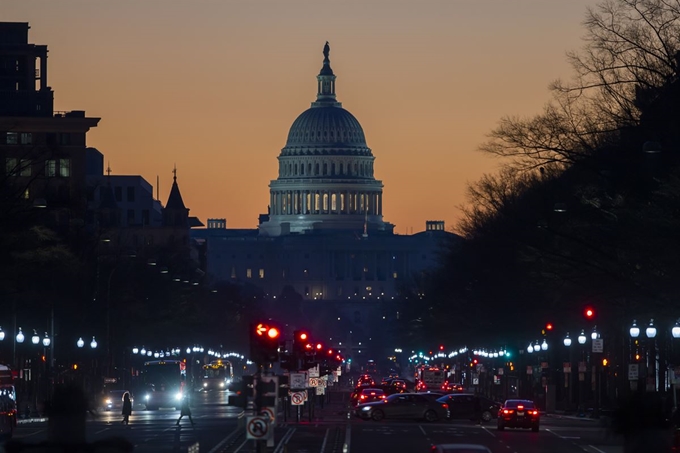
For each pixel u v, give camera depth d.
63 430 43.38
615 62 131.25
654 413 47.59
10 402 149.75
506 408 181.62
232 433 166.12
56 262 196.25
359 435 167.38
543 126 134.62
